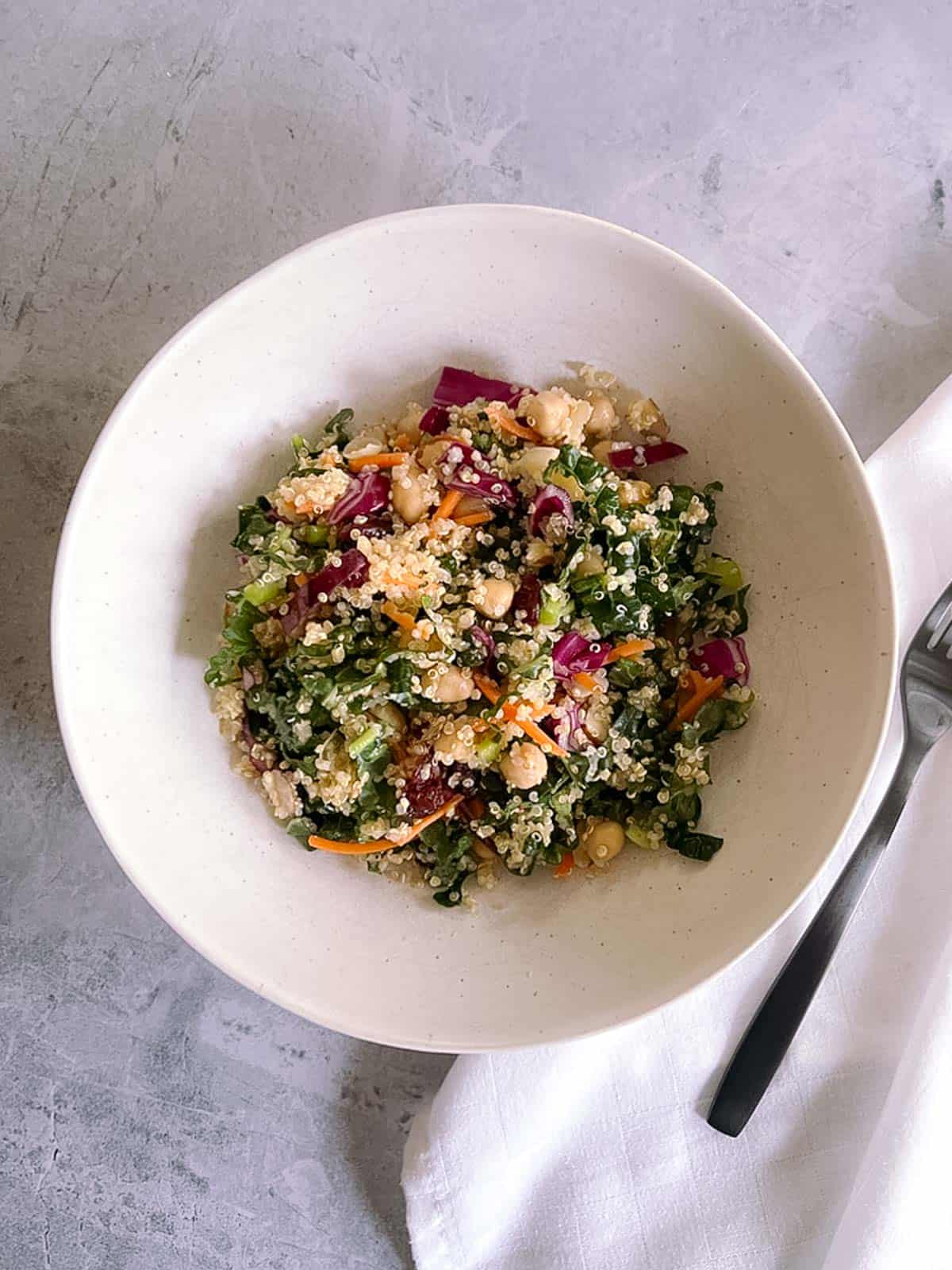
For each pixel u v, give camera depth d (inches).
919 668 11.9
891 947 12.1
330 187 12.4
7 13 12.4
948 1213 11.5
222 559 11.1
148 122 12.4
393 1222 12.5
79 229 12.4
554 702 10.5
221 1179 12.5
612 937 10.6
